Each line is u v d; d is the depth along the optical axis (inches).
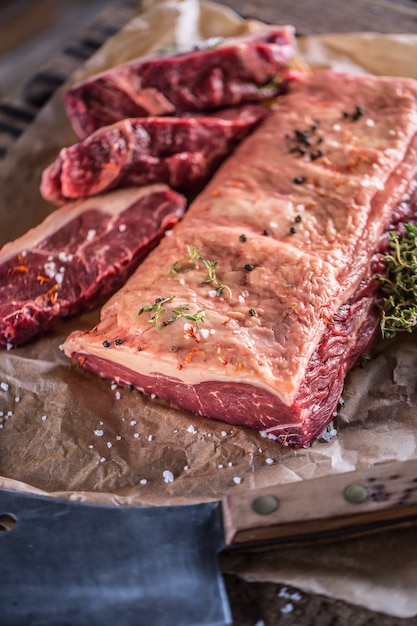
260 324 22.2
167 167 27.6
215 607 19.3
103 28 35.2
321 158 25.8
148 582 19.7
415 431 22.7
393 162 25.4
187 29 33.0
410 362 24.1
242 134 28.4
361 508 19.7
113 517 20.7
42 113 31.6
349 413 23.4
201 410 23.5
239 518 19.7
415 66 31.0
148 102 28.6
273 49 28.9
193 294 23.1
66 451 23.4
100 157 27.0
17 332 25.3
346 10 34.2
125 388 24.5
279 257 23.3
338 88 27.8
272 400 21.7
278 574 20.2
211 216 25.2
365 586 19.8
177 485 22.3
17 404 24.4
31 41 45.6
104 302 26.4
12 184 30.1
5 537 20.5
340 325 23.2
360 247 23.9
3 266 26.3
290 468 22.2
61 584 19.7
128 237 26.4
